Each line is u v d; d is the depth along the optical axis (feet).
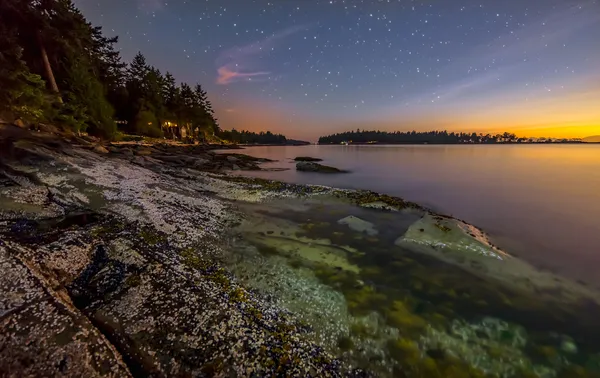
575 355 13.32
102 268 16.30
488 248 24.03
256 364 10.77
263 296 15.81
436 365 12.23
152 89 197.16
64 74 97.81
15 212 21.25
